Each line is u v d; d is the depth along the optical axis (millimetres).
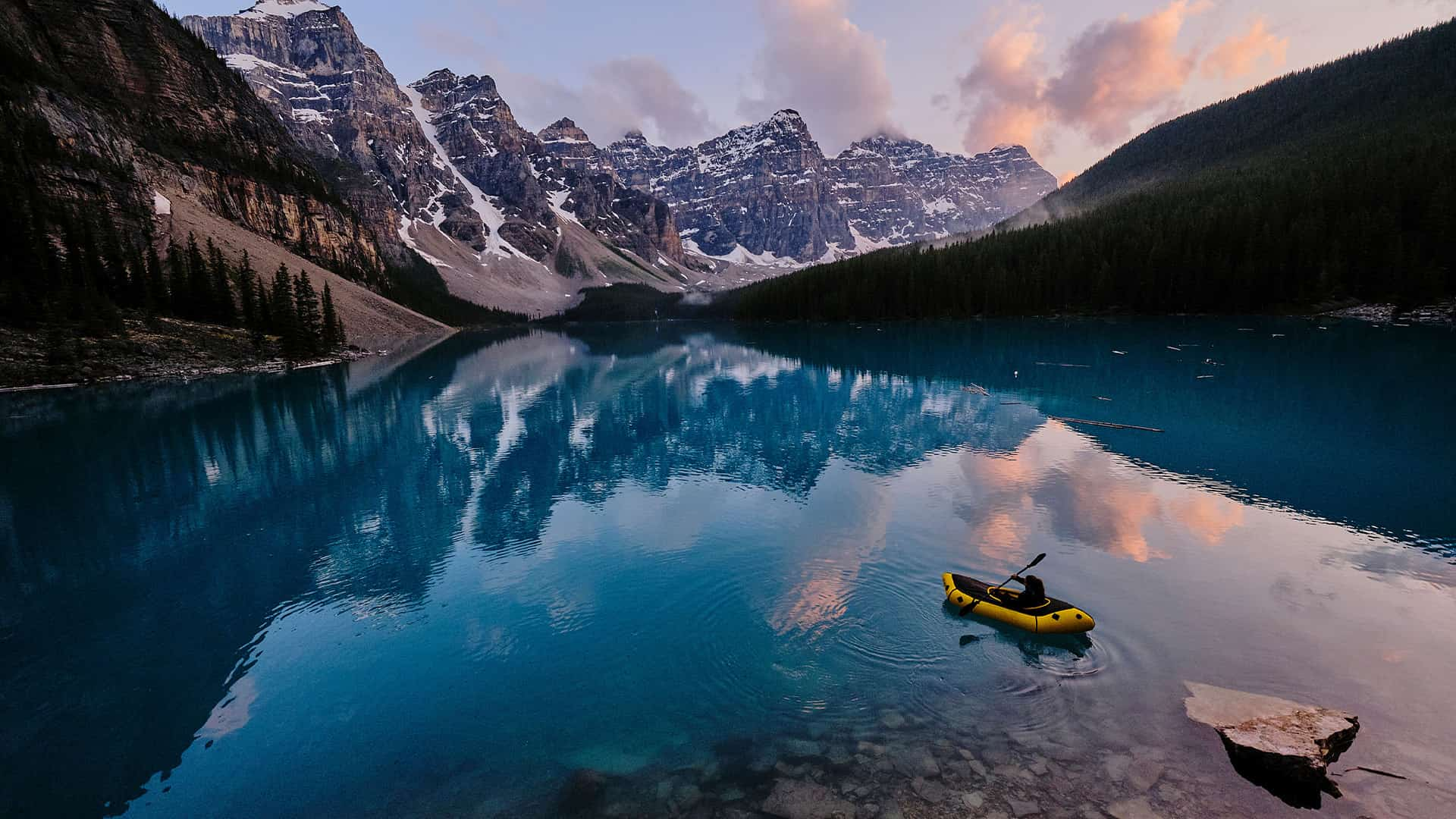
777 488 21969
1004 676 10086
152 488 24047
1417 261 78062
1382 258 83188
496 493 22781
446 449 30406
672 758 8461
